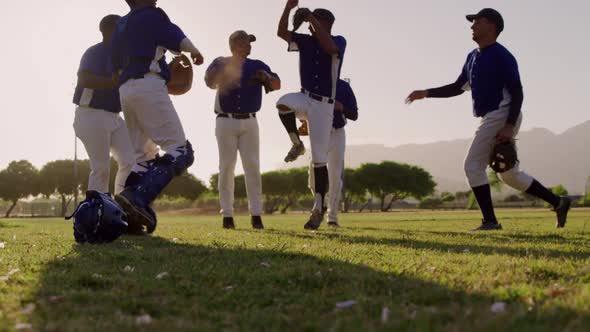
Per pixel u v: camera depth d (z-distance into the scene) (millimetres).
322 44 6812
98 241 4691
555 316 1842
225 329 1896
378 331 1745
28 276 2934
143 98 4785
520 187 7227
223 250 4113
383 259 3578
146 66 4793
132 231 5832
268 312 2139
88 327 1845
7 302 2285
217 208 66312
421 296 2297
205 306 2273
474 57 6949
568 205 7352
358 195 74188
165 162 4785
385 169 73062
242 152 8008
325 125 7109
